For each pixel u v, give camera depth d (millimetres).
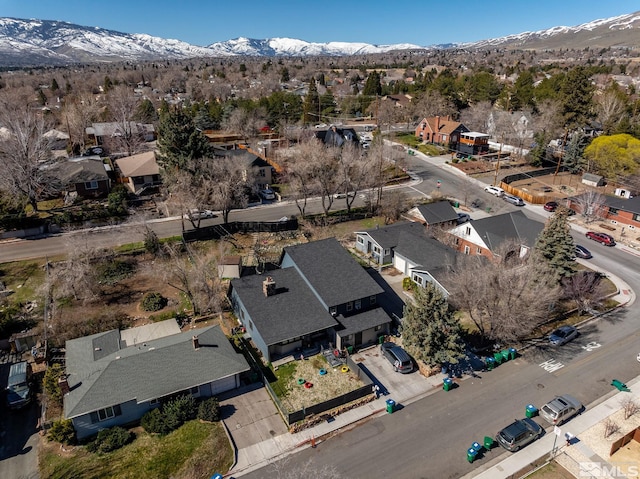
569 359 34844
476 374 33188
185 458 25375
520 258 43781
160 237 53844
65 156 75188
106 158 82438
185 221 59000
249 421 28344
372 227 59031
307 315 34844
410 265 45906
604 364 34188
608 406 29938
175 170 59625
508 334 33906
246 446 26516
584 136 84625
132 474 24391
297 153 72250
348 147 70562
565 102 89062
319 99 130250
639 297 43844
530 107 108188
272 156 85125
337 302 35594
